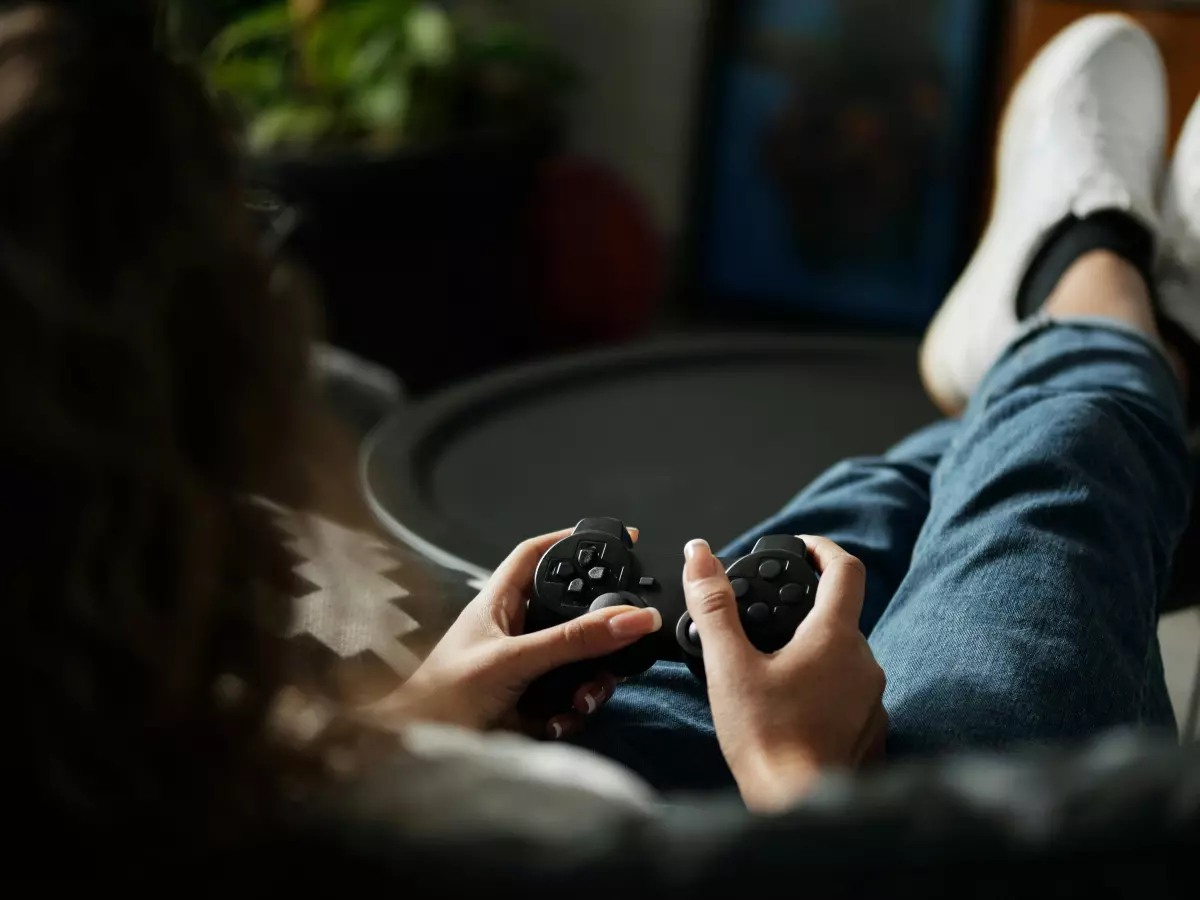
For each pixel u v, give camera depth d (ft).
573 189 8.25
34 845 0.92
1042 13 6.19
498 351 8.00
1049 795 0.90
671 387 4.94
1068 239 3.87
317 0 7.37
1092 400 2.48
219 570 0.98
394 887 0.91
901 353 5.27
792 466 4.20
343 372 4.85
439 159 7.07
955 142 8.32
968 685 1.78
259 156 6.76
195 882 0.93
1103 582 2.02
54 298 0.87
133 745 0.93
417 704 1.65
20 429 0.87
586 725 1.98
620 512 3.84
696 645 1.67
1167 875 0.89
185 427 0.96
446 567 3.29
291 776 1.03
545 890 0.90
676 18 9.29
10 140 0.90
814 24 8.71
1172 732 2.24
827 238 8.90
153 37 0.98
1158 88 4.57
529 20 9.68
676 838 0.92
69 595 0.88
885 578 2.49
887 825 0.89
